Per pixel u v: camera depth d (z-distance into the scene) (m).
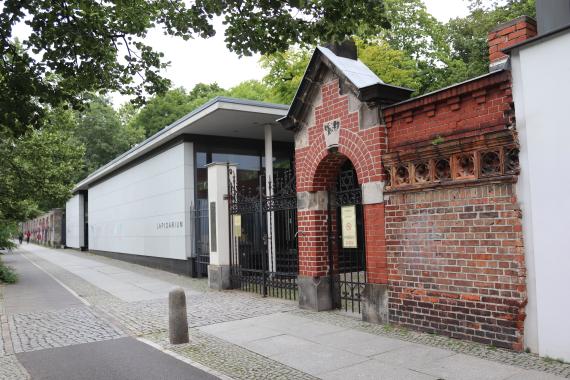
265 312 9.03
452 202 6.41
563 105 5.26
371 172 7.60
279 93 23.05
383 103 7.48
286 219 11.18
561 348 5.27
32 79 6.19
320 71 8.57
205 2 6.70
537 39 5.45
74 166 18.16
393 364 5.61
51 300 11.75
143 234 20.16
